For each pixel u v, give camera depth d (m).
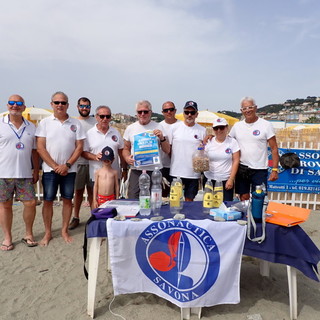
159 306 3.11
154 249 2.83
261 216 2.78
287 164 6.98
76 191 5.48
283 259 2.79
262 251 2.79
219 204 3.26
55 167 4.47
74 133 4.62
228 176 4.33
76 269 3.98
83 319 2.91
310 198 7.20
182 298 2.80
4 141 4.27
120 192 4.65
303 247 2.73
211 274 2.79
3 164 4.33
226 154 4.26
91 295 2.91
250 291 3.41
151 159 4.30
